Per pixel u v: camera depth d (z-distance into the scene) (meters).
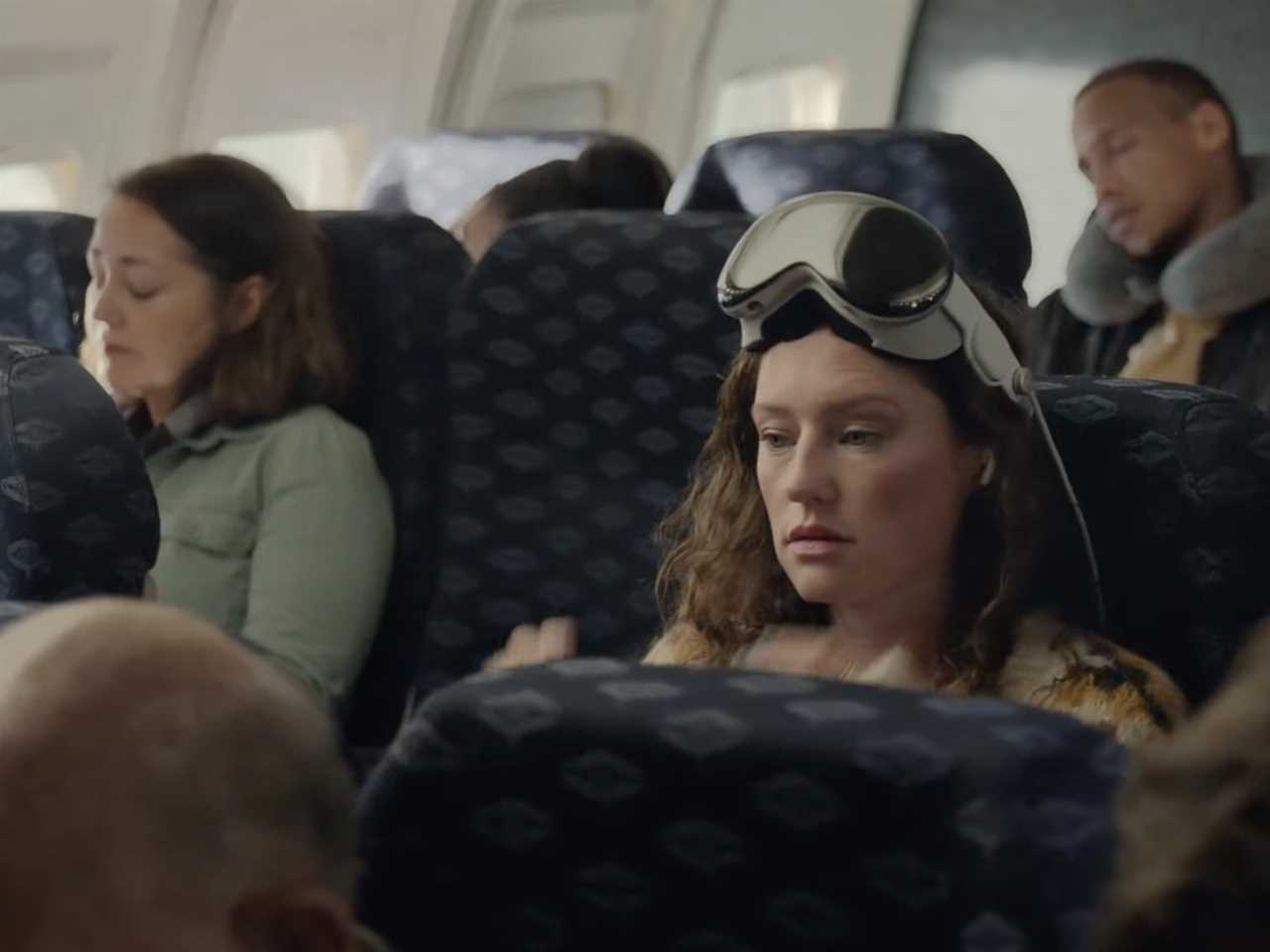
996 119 5.77
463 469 2.03
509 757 0.83
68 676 0.68
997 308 1.49
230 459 2.28
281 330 2.28
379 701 2.29
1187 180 2.72
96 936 0.66
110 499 1.52
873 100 5.92
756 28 5.82
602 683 0.84
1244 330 2.62
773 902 0.79
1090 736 0.78
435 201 3.48
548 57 5.43
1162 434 1.49
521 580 2.00
